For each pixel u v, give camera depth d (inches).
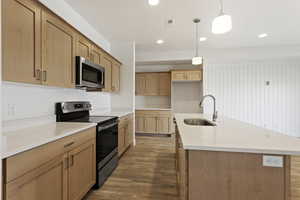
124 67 164.7
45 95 83.8
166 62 211.2
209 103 210.4
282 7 100.3
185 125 77.3
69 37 82.0
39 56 62.7
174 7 100.3
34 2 60.2
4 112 62.3
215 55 189.3
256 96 203.6
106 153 98.0
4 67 49.3
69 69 82.0
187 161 46.2
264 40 160.6
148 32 139.6
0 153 36.8
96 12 106.8
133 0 92.9
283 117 198.5
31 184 46.2
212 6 99.0
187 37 150.6
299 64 195.5
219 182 44.8
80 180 71.3
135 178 99.1
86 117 110.8
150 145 169.2
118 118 121.5
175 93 233.3
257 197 43.4
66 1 94.0
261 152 42.1
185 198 46.7
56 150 56.2
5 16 49.3
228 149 43.2
